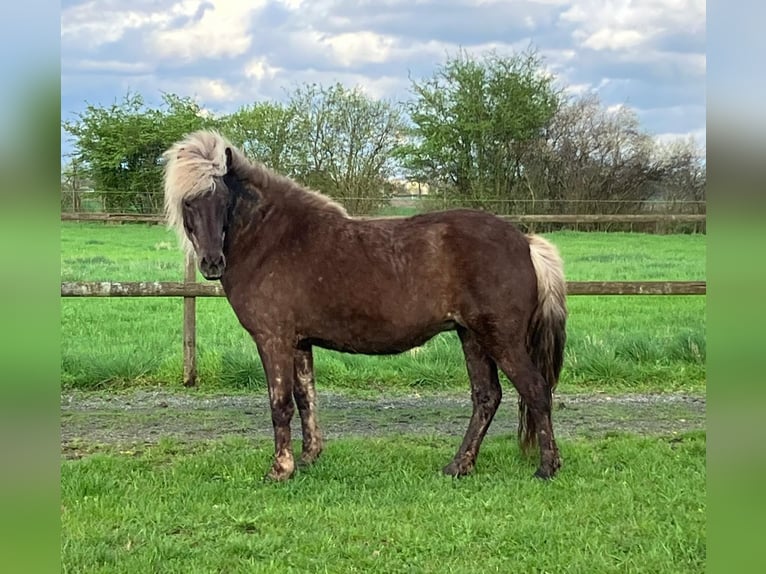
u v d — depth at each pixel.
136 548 3.96
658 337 9.08
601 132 25.92
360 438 6.07
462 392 7.60
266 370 5.12
